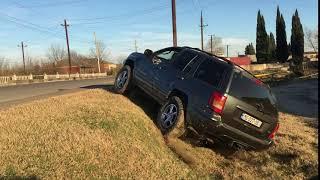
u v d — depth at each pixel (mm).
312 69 30797
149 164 3787
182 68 4953
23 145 3607
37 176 3172
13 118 4383
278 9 43781
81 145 3719
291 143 5277
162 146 4430
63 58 55688
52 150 3562
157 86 5164
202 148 4812
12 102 7102
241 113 4387
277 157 4852
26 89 12391
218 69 4539
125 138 4125
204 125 4379
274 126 4609
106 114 4605
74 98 5551
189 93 4586
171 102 4742
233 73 4434
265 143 4559
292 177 4227
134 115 4832
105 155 3678
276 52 44281
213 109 4312
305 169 4426
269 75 18703
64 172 3281
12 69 39406
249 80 4504
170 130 4605
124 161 3676
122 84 5887
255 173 4355
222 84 4383
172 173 3832
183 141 4734
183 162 4277
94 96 5738
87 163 3473
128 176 3482
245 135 4430
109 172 3443
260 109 4473
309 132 6250
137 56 5840
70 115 4500
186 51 5098
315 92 13852
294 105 10211
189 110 4504
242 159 4758
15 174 3146
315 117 8055
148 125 4766
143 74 5508
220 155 4789
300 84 17719
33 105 5078
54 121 4285
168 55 5355
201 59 4793
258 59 46594
